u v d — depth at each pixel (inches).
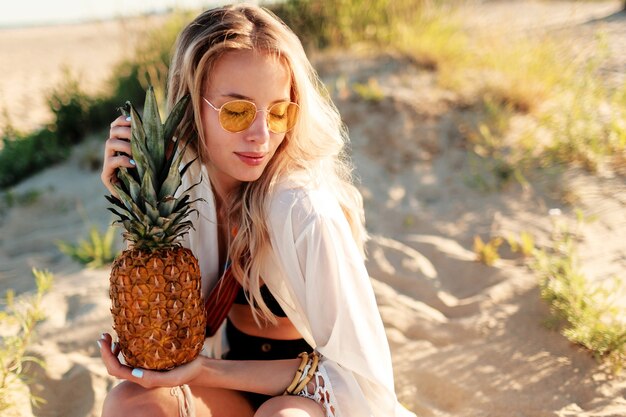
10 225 235.6
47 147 290.2
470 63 289.6
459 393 127.5
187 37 91.6
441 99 258.5
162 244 82.0
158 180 80.1
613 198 200.5
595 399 121.4
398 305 159.0
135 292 80.1
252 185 94.9
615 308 135.6
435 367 135.3
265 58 87.0
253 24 88.0
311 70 97.3
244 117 87.1
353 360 89.4
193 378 88.8
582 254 173.3
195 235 100.4
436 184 224.4
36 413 124.0
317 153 95.7
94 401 126.3
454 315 157.5
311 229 88.7
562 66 277.9
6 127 308.5
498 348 139.3
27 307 161.0
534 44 293.9
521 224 194.7
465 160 233.3
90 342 145.2
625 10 490.3
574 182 212.5
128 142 87.2
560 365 131.6
